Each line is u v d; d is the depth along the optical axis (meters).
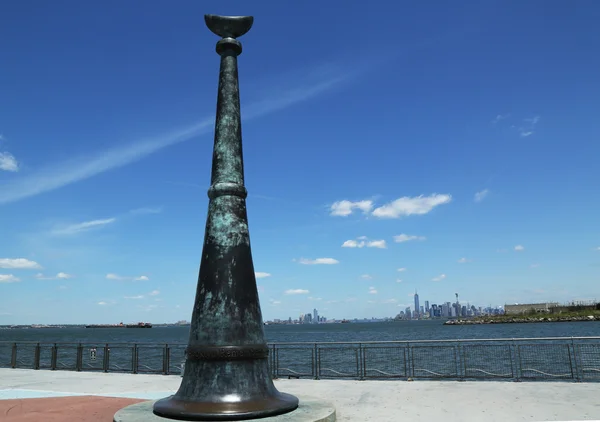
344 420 8.17
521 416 8.20
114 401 10.30
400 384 12.38
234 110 9.02
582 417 8.04
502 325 136.62
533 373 12.98
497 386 11.52
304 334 114.75
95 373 15.91
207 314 8.02
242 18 9.28
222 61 9.28
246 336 7.98
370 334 99.94
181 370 15.34
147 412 7.86
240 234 8.50
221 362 7.74
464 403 9.49
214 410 7.23
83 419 8.46
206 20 9.18
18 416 8.73
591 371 12.39
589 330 81.25
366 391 11.34
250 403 7.46
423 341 13.34
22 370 16.98
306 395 10.56
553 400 9.57
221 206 8.54
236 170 8.80
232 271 8.21
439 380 13.08
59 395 11.22
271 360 14.62
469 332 90.75
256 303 8.38
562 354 12.63
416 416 8.43
